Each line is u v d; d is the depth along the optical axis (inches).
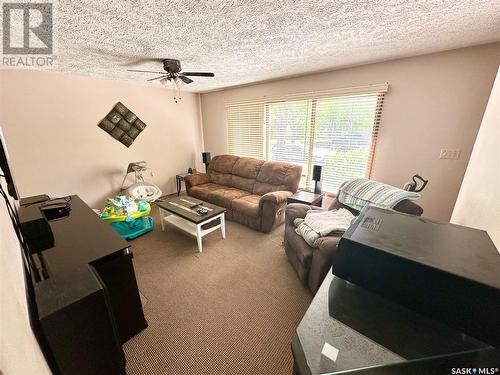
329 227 69.1
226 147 176.4
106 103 130.8
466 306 24.5
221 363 50.4
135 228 111.3
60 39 68.2
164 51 80.7
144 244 102.6
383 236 32.9
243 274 81.2
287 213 89.5
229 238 108.0
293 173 121.4
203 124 187.8
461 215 68.7
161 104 158.1
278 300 68.8
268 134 146.0
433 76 87.2
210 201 136.0
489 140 58.7
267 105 141.3
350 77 106.0
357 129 109.4
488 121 63.8
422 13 55.6
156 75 116.9
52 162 115.7
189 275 80.9
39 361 23.4
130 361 50.7
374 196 78.6
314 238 68.7
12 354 16.1
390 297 29.8
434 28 64.4
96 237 54.3
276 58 91.1
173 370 48.9
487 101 79.4
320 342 28.3
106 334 32.0
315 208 91.1
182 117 173.2
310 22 60.1
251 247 99.7
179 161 177.6
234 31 65.0
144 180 156.9
